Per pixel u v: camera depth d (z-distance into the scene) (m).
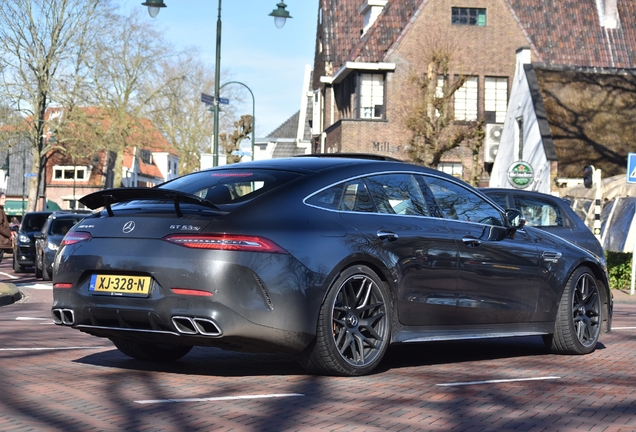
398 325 7.12
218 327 6.18
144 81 57.22
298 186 6.79
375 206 7.15
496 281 7.87
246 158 47.91
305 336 6.46
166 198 6.59
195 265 6.23
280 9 29.53
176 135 67.75
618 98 34.12
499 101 41.12
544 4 43.31
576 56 42.41
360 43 40.38
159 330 6.40
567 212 12.95
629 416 5.57
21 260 28.02
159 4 28.52
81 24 54.16
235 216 6.39
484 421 5.33
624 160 32.38
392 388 6.35
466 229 7.75
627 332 10.77
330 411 5.51
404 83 40.12
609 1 43.66
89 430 4.90
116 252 6.53
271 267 6.32
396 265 7.05
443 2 40.53
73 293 6.73
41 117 56.06
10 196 91.44
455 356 8.27
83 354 8.08
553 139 32.62
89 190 91.06
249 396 5.95
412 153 33.53
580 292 8.68
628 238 25.50
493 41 41.00
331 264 6.57
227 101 29.55
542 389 6.46
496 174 37.69
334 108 44.09
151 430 4.92
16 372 6.92
